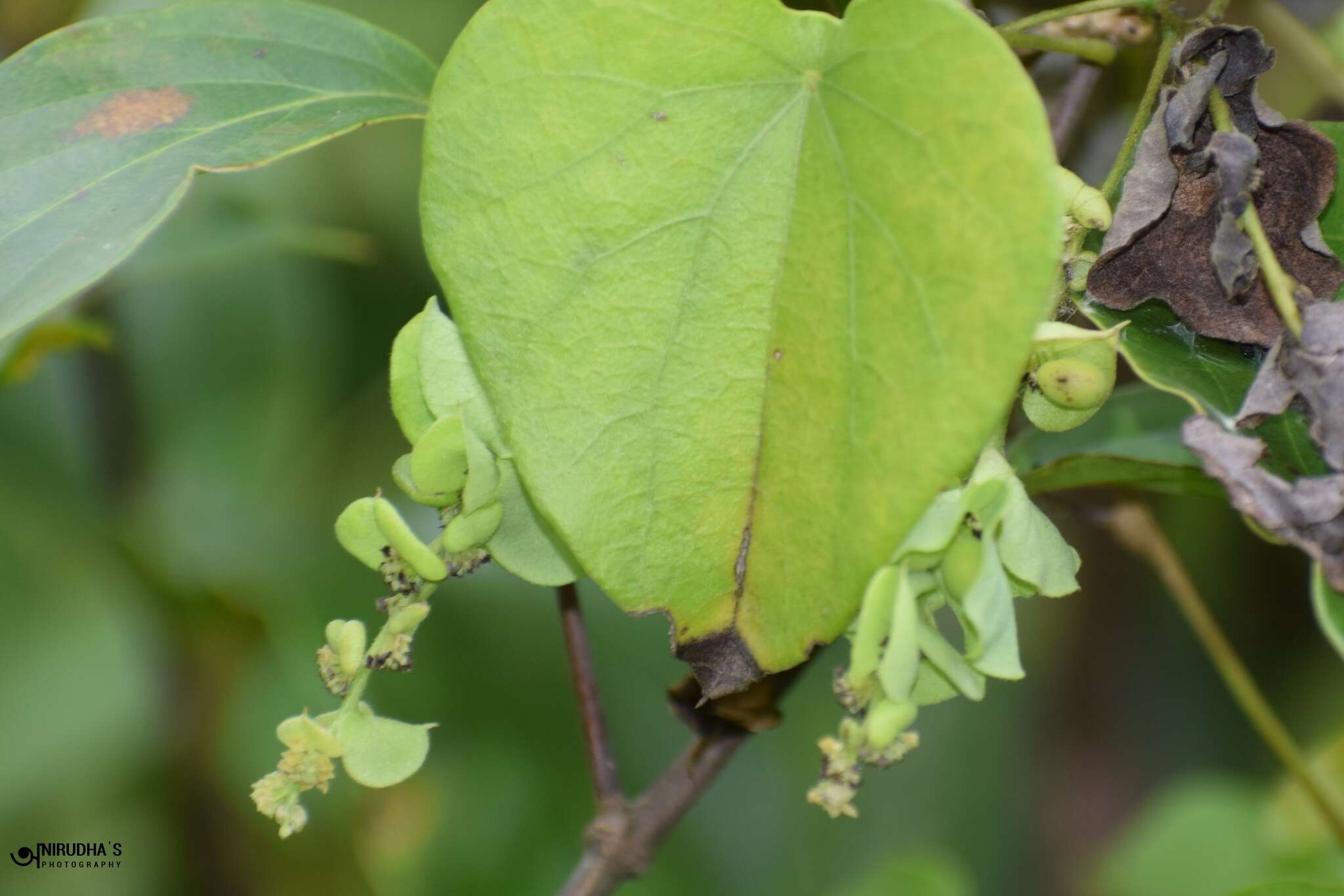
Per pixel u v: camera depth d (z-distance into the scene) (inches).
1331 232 14.5
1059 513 17.8
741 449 13.7
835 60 13.5
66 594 23.9
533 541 14.2
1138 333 14.2
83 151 15.1
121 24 15.4
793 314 13.6
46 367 23.3
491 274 13.8
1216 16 14.3
